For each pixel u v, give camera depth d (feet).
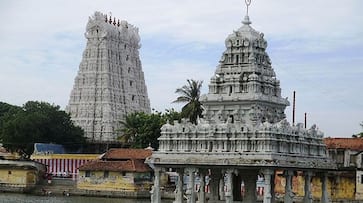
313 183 377.50
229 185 240.53
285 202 245.04
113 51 643.86
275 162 231.50
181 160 250.57
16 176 472.03
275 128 237.66
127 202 390.83
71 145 596.29
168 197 404.57
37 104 635.66
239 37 260.62
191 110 411.95
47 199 410.93
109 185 439.22
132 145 549.95
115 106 633.61
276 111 263.08
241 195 260.83
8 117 640.17
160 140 259.19
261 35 265.95
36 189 464.24
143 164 445.37
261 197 358.43
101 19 638.12
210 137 246.88
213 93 260.21
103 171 442.09
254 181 248.52
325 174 270.26
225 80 258.98
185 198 298.76
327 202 269.85
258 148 236.43
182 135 254.47
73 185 472.44
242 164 235.20
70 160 517.55
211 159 243.40
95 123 622.54
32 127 577.43
